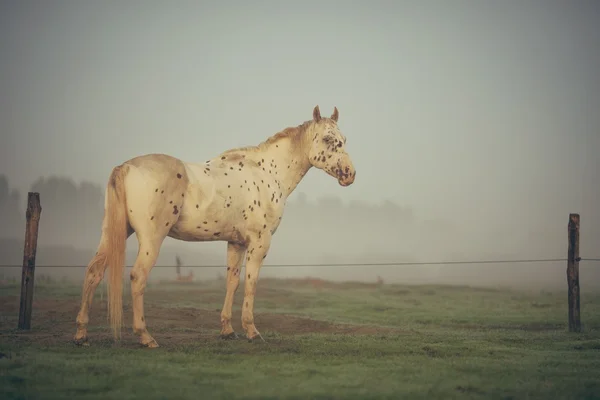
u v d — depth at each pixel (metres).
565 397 6.59
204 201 9.24
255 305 20.31
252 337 10.16
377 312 19.27
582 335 12.12
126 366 7.43
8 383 6.49
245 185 9.95
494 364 8.44
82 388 6.40
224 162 10.05
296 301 22.78
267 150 10.77
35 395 6.10
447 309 20.61
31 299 11.28
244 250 10.59
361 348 9.61
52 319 12.84
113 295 8.26
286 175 10.85
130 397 6.13
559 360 8.94
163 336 10.54
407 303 23.42
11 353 8.06
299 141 10.97
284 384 6.89
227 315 10.51
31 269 11.26
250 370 7.56
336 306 21.34
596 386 7.16
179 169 9.06
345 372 7.63
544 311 19.58
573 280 12.95
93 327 11.59
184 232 9.33
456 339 11.23
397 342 10.49
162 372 7.21
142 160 8.87
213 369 7.52
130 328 11.67
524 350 9.94
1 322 12.20
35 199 11.35
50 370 7.09
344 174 10.95
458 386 6.98
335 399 6.30
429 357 8.95
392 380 7.25
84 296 8.70
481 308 21.06
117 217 8.45
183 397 6.20
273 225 10.34
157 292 23.02
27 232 11.27
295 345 9.71
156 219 8.69
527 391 6.84
